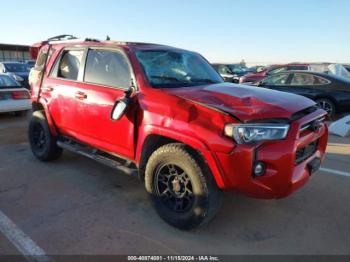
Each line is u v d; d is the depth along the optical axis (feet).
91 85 13.64
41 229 10.84
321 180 15.26
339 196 13.60
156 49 13.60
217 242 10.28
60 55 15.90
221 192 10.28
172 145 10.45
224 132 9.25
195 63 14.58
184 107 10.12
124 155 12.53
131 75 12.11
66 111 14.92
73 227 11.00
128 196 13.47
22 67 53.83
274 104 10.13
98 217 11.69
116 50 13.00
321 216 11.96
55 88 15.57
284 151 9.26
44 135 17.20
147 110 10.98
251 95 11.00
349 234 10.80
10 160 17.89
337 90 29.73
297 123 9.66
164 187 11.25
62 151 17.83
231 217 11.80
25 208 12.28
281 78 33.04
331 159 18.54
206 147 9.41
